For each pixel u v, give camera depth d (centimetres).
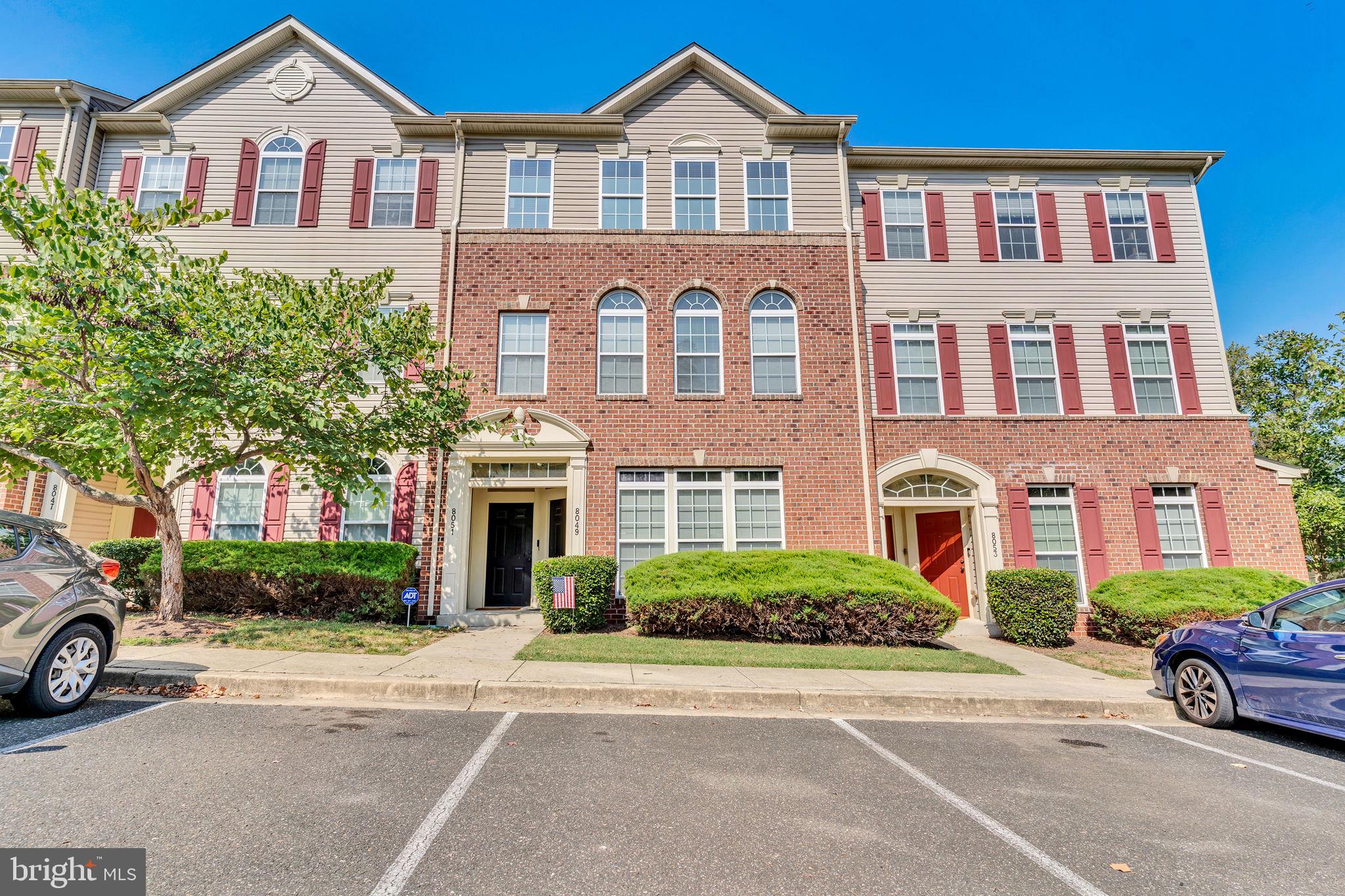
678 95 1455
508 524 1386
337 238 1361
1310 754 564
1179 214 1464
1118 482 1326
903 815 397
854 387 1327
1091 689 763
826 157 1441
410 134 1406
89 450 948
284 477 1155
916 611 1016
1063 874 329
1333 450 2106
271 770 432
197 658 733
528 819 371
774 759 501
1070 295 1416
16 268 741
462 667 747
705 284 1356
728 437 1292
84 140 1361
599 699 670
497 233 1355
